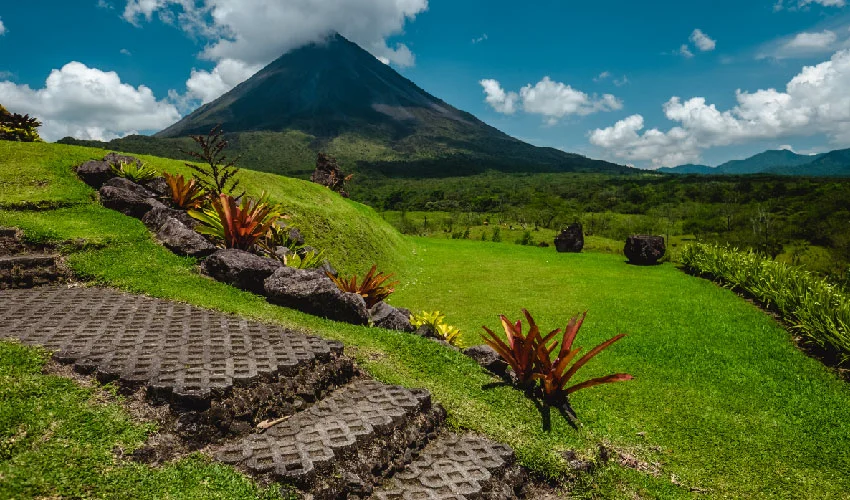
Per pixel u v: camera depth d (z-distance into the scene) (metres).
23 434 3.36
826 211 45.31
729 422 6.88
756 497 5.14
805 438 6.56
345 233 17.50
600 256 22.94
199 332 5.57
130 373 4.23
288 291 7.47
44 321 5.42
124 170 11.09
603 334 10.63
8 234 7.78
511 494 4.25
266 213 9.82
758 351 9.70
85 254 7.86
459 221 77.44
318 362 5.25
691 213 76.50
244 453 3.74
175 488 3.21
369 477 3.92
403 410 4.71
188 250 8.80
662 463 5.66
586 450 5.26
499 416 5.50
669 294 14.27
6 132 14.35
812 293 11.48
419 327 8.23
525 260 21.48
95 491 3.02
